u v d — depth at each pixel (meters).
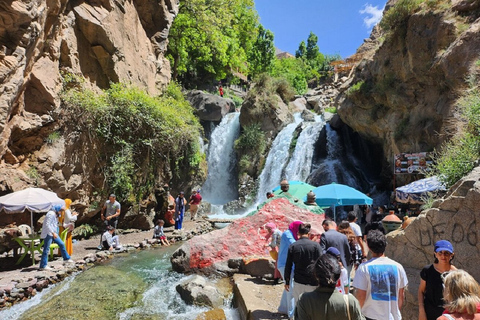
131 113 14.14
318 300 2.61
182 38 25.44
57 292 7.30
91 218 13.27
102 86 14.78
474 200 4.56
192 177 19.84
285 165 22.78
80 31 13.66
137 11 18.02
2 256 9.71
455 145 8.58
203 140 24.83
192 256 8.30
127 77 15.90
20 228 9.96
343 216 17.47
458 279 2.52
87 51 14.09
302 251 4.23
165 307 6.54
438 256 3.27
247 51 40.81
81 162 12.53
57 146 11.66
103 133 13.26
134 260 9.85
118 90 14.50
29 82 11.05
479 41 11.24
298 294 4.20
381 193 18.45
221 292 6.97
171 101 18.34
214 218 18.89
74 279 8.04
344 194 9.26
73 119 12.37
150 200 15.41
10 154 10.40
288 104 27.55
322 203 9.28
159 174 16.25
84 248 11.02
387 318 3.23
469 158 7.39
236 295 6.61
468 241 4.58
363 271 3.39
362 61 20.36
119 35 15.27
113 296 7.03
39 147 11.30
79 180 12.38
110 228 10.99
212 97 25.83
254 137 23.77
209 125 25.80
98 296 7.00
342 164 21.23
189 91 26.56
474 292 2.48
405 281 3.37
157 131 15.28
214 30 27.11
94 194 13.04
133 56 16.66
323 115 26.05
